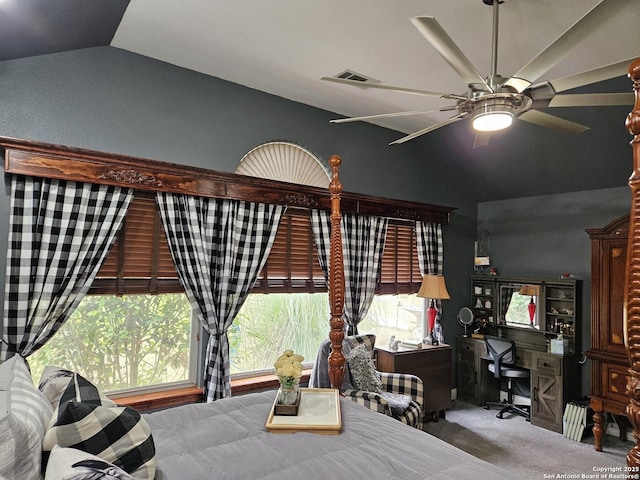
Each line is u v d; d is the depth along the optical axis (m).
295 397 2.20
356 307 4.18
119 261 2.96
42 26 2.25
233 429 2.00
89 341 2.97
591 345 3.87
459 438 3.86
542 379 4.18
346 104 3.92
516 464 3.34
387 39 2.69
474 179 5.05
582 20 1.48
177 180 3.09
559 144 3.99
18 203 2.55
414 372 4.19
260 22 2.56
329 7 2.36
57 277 2.64
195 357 3.39
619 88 3.10
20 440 1.21
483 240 5.39
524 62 2.85
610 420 4.02
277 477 1.55
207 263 3.23
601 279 3.77
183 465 1.62
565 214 4.59
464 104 2.16
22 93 2.62
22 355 2.51
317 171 4.07
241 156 3.52
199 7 2.43
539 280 4.57
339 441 1.89
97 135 2.86
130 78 3.01
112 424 1.41
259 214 3.53
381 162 4.51
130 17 2.56
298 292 3.86
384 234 4.45
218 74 3.35
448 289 5.12
